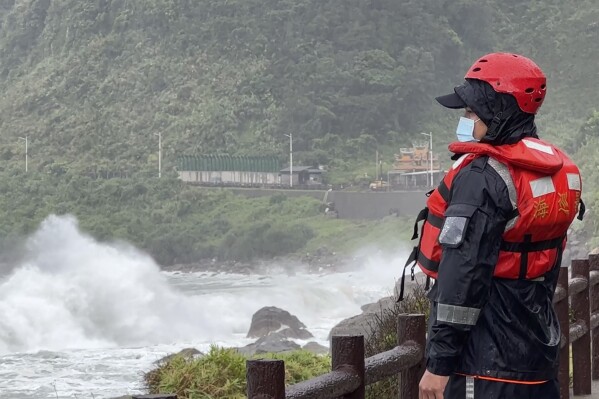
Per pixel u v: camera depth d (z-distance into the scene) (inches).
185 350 773.9
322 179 5585.6
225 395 367.6
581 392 298.2
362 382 171.9
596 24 6988.2
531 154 146.3
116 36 7283.5
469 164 147.9
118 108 6766.7
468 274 141.3
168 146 6309.1
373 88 6176.2
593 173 3361.2
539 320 149.3
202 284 3804.1
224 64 6791.3
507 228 146.0
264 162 5708.7
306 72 6338.6
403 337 206.5
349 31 6609.3
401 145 6043.3
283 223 4906.5
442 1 6825.8
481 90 151.4
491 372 147.2
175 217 5408.5
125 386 1004.6
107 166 6186.0
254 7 7042.3
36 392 986.1
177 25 7116.1
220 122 6299.2
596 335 328.8
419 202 4729.3
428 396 146.3
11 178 5925.2
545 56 6879.9
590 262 326.6
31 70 7603.4
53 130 6643.7
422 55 6373.0
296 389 153.6
